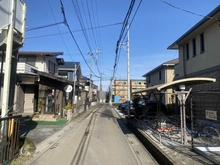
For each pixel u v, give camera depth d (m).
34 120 15.09
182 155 6.47
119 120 19.31
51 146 8.41
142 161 6.69
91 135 11.15
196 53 15.21
